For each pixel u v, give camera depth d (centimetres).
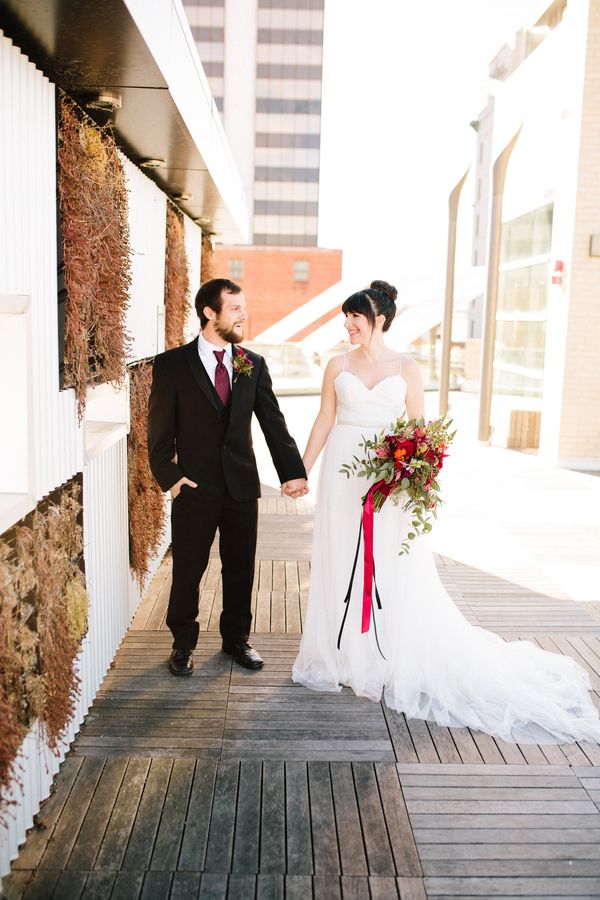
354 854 224
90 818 237
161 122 330
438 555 537
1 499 217
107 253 305
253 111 6341
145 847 224
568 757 279
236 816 240
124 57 240
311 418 1312
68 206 258
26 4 196
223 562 346
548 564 519
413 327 2328
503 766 272
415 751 281
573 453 877
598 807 250
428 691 318
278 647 371
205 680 333
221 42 6241
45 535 237
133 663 348
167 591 443
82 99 294
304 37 6228
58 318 253
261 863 219
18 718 212
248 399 327
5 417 223
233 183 620
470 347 1967
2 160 205
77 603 271
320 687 328
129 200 388
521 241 1067
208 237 811
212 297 314
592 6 811
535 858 224
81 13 202
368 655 326
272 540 560
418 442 306
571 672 340
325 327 2530
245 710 307
